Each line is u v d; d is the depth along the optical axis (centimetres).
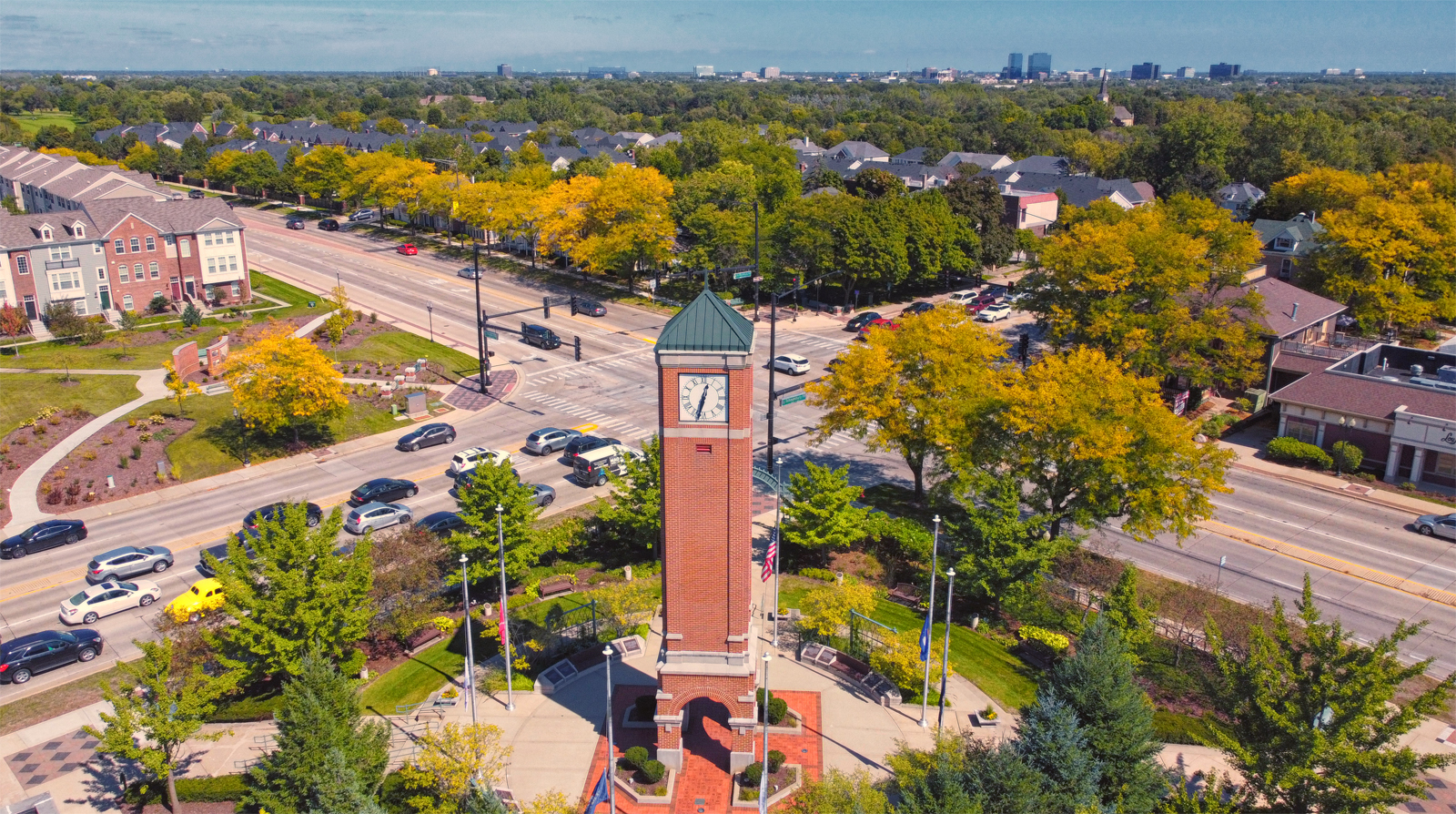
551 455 7062
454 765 3331
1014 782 3095
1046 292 8394
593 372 8919
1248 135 18525
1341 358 8131
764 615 4828
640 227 11119
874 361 5634
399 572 4469
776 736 3903
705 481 3444
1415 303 9231
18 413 7506
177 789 3588
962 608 4981
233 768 3769
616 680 4284
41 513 6094
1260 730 3291
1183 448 4881
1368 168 16762
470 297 11525
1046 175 16375
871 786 3491
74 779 3750
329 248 14338
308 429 7475
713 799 3562
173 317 10675
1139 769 3381
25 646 4422
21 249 10050
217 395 8044
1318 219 12100
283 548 3934
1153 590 5194
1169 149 17462
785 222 11056
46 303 10294
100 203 10844
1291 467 7050
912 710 4084
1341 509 6350
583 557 5494
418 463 6956
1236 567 5547
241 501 6322
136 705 3481
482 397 8281
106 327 10200
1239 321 8050
